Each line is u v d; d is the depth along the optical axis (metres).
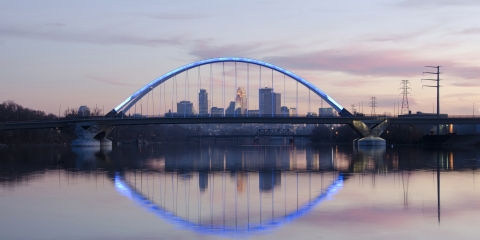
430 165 81.56
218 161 95.94
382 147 180.88
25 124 186.25
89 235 31.34
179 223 34.66
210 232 32.16
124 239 30.44
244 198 45.00
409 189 50.06
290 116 199.88
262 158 107.44
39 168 77.12
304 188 51.41
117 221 35.25
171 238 30.73
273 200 43.75
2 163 88.94
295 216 36.66
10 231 32.34
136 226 33.75
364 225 33.53
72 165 84.06
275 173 68.25
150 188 51.88
